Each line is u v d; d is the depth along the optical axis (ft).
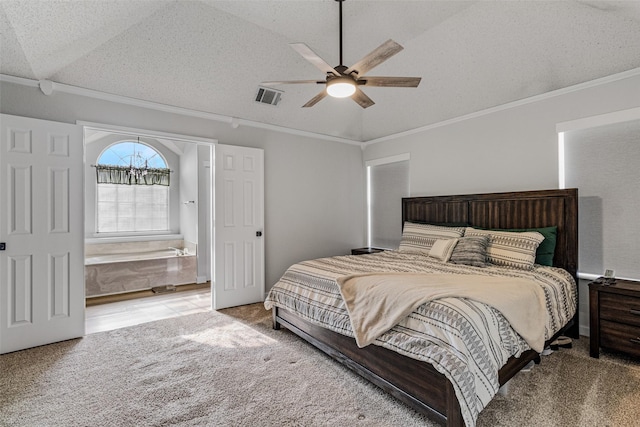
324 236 17.11
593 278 10.17
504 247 10.36
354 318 7.28
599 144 10.09
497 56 10.36
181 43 9.95
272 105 13.84
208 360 8.63
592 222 10.27
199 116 13.01
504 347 6.10
